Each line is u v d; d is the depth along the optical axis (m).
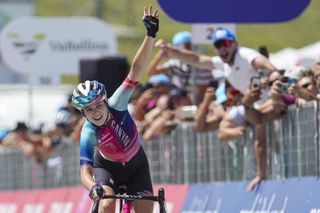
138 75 16.69
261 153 20.28
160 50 25.19
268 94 20.91
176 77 26.91
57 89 43.03
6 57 38.94
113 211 16.78
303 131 18.86
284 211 18.91
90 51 39.31
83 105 16.44
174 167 24.70
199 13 23.50
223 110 22.30
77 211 28.83
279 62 36.78
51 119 42.56
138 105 26.62
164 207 15.77
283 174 19.77
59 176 31.47
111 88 30.86
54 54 39.19
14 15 59.00
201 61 22.44
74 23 39.22
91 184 16.27
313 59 26.39
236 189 21.38
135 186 17.42
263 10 23.52
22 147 34.91
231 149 21.81
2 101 43.41
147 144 26.17
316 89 19.08
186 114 24.25
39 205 33.03
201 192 23.06
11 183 36.75
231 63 21.19
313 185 18.17
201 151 23.28
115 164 17.31
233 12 23.56
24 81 54.62
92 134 16.80
